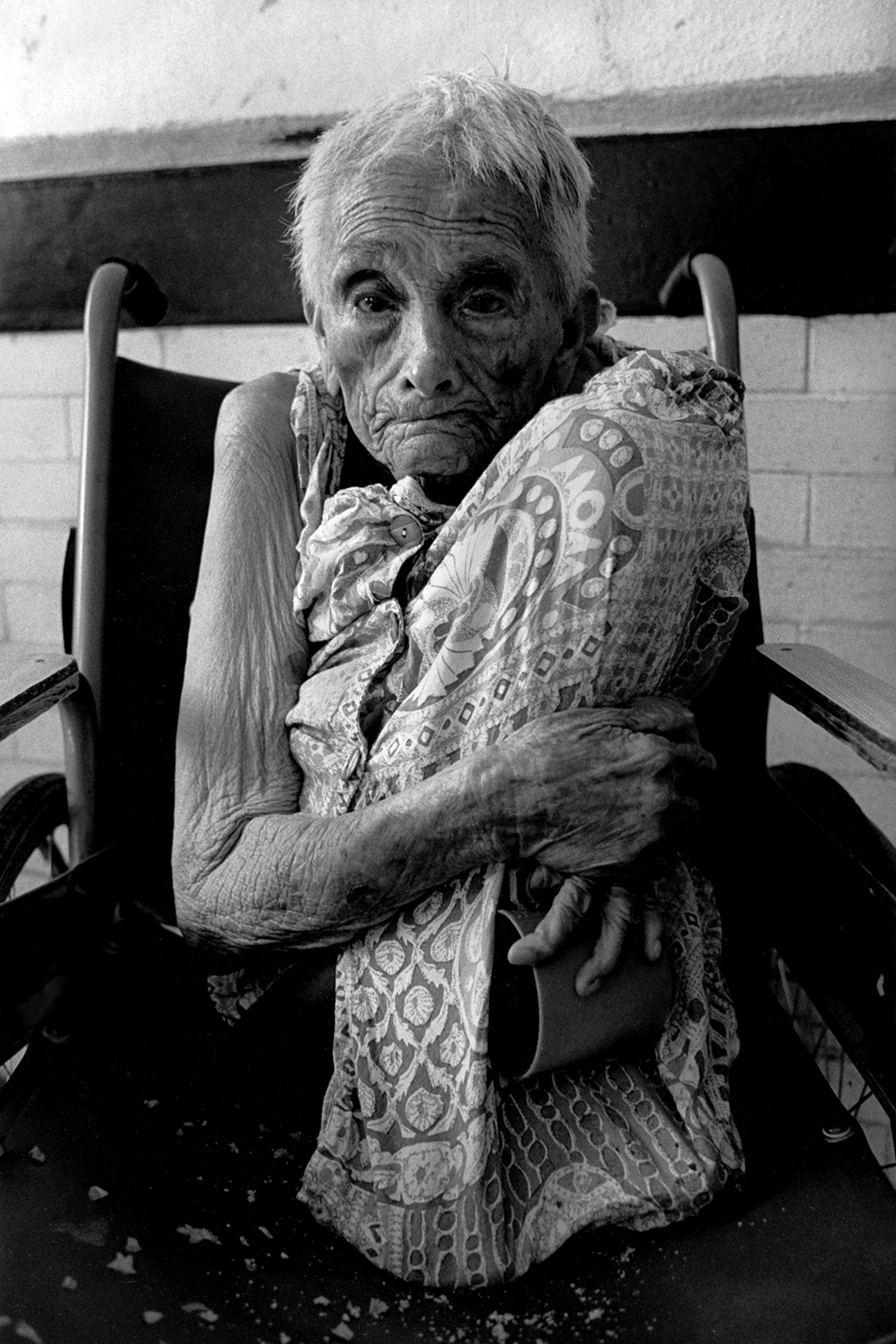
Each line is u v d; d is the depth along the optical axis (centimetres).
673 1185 83
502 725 86
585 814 84
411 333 94
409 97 95
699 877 100
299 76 159
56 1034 104
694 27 149
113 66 163
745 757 119
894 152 148
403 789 89
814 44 147
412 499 96
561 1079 88
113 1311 77
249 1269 82
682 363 87
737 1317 76
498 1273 80
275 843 92
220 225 165
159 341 173
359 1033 88
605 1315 78
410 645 89
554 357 103
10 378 178
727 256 155
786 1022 105
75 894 108
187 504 130
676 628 88
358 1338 77
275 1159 92
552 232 96
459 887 88
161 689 128
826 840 100
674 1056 88
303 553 99
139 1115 95
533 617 84
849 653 167
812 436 160
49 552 184
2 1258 81
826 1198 85
